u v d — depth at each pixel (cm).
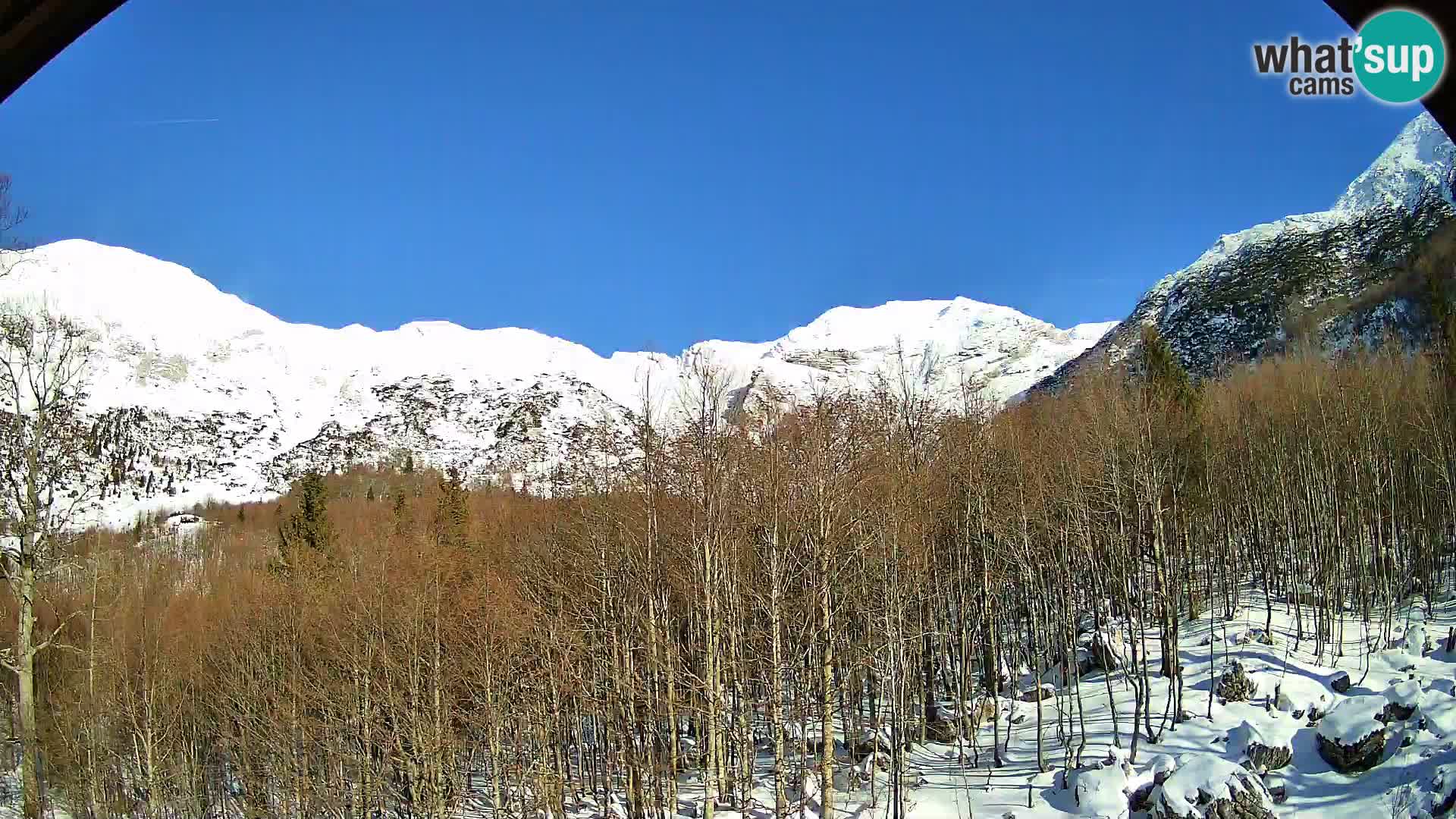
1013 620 4397
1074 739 3159
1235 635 3656
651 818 3142
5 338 3064
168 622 4472
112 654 3984
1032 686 3747
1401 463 4256
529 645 3631
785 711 3662
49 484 2977
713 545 3194
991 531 3841
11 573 2903
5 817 3403
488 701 3378
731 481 3400
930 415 4409
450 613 3653
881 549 3200
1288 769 2670
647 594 3325
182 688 4222
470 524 5247
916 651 3572
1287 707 2939
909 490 3581
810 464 3148
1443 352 4259
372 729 3609
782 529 3192
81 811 3722
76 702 4016
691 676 3150
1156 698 3275
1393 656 3206
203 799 3903
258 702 3853
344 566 4484
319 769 3609
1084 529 3584
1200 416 4478
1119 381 4862
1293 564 4069
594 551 3666
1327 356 6266
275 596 4225
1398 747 2534
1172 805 2434
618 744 3609
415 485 11519
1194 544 4197
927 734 3575
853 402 4672
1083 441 3875
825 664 2853
